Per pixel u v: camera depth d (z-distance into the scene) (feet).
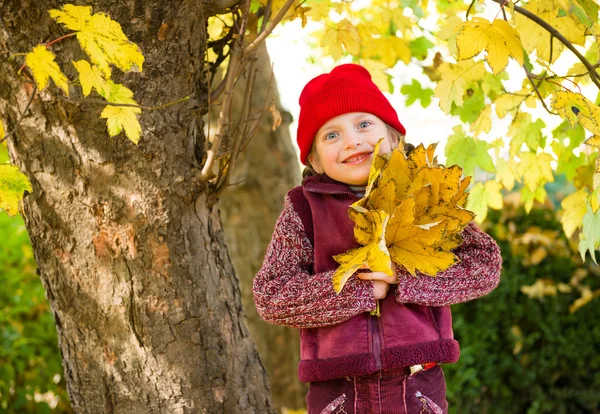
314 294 5.40
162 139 5.98
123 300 6.07
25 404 12.53
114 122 5.33
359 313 5.43
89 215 6.00
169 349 6.15
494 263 5.78
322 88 5.90
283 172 13.76
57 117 5.84
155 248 6.06
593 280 12.95
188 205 6.20
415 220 5.42
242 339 6.70
